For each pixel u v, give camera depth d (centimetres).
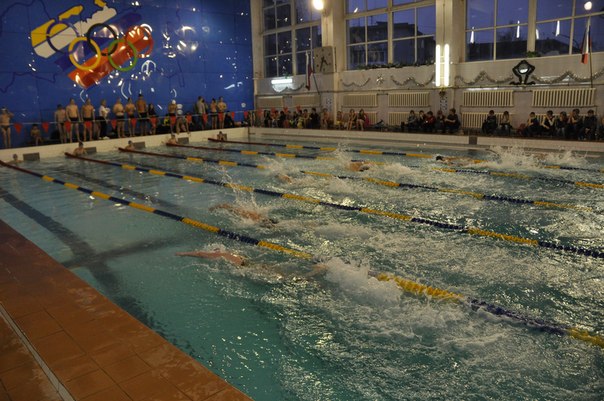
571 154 980
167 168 983
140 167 1006
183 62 1608
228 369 272
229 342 301
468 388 251
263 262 434
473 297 355
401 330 310
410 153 1074
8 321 296
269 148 1279
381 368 270
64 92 1365
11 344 272
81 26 1373
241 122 1752
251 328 318
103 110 1397
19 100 1291
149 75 1533
